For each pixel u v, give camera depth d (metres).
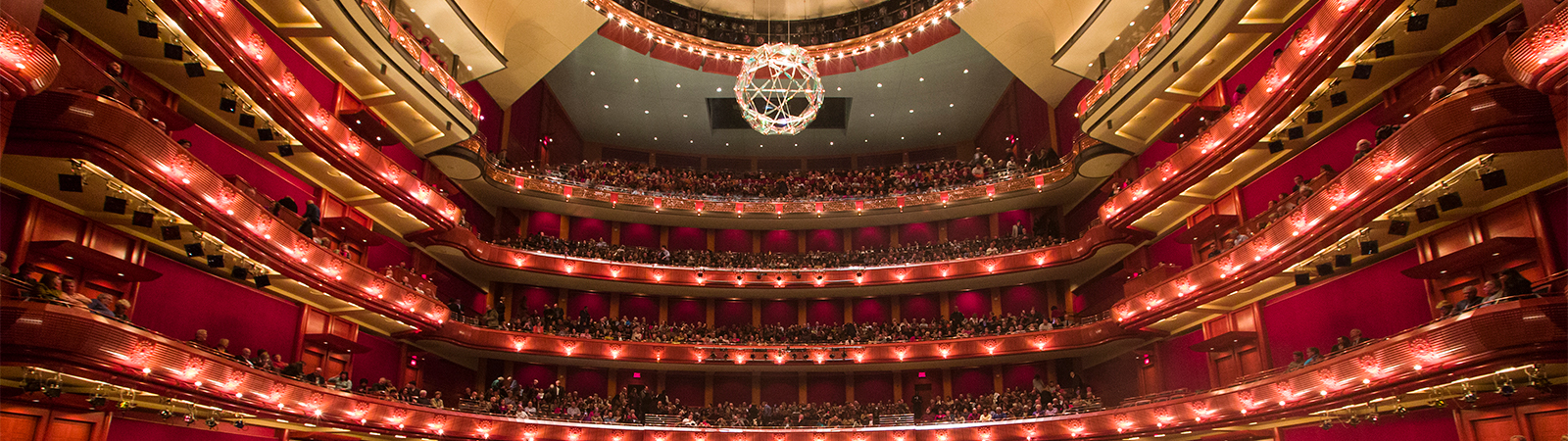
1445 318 12.61
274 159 19.33
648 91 32.22
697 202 31.52
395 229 23.59
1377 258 16.88
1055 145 28.44
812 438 24.70
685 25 28.56
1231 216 20.44
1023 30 25.08
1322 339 18.03
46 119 11.52
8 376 12.20
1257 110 16.84
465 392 26.89
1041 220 29.38
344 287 18.83
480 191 28.39
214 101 16.50
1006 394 25.75
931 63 29.89
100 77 12.53
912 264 29.25
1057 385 25.62
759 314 31.41
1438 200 13.20
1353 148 17.12
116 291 15.27
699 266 30.28
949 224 32.03
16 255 13.12
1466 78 12.25
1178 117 20.80
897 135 36.00
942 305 30.55
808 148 37.34
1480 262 14.27
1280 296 19.42
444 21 21.48
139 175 12.60
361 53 17.80
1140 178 21.80
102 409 14.23
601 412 25.22
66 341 11.32
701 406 29.55
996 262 27.83
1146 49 19.53
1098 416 21.92
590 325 28.00
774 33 29.33
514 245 28.03
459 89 21.50
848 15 29.08
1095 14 21.98
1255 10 17.28
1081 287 28.33
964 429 23.94
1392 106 14.90
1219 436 20.81
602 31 26.58
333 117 18.17
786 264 30.73
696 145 37.06
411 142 22.59
